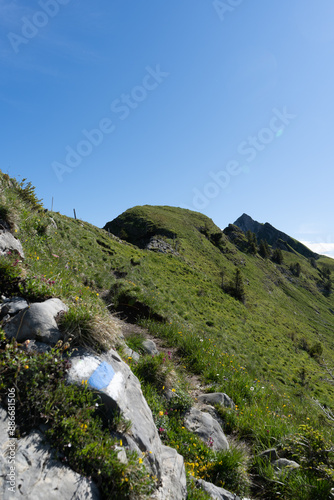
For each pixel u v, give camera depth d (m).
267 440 6.75
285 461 5.90
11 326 4.02
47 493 2.60
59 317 4.35
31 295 4.75
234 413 7.43
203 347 11.05
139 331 11.22
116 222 102.31
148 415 4.31
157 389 6.66
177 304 28.86
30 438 2.96
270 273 125.69
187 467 5.04
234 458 5.52
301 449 6.21
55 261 11.06
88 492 2.85
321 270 193.75
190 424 6.34
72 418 3.26
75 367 3.81
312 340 67.12
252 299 73.69
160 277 36.03
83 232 30.78
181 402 6.64
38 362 3.55
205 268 75.44
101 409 3.66
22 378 3.36
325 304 134.75
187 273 48.53
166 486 3.70
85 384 3.63
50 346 3.89
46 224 14.55
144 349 8.92
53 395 3.39
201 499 4.18
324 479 5.32
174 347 10.67
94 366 3.99
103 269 21.02
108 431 3.48
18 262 5.54
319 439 6.19
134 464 3.24
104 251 28.28
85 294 6.97
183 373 9.12
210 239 111.19
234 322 37.78
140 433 3.82
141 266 33.84
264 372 24.17
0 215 7.11
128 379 4.52
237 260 106.25
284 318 74.69
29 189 15.18
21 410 3.15
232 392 8.80
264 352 32.31
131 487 3.07
